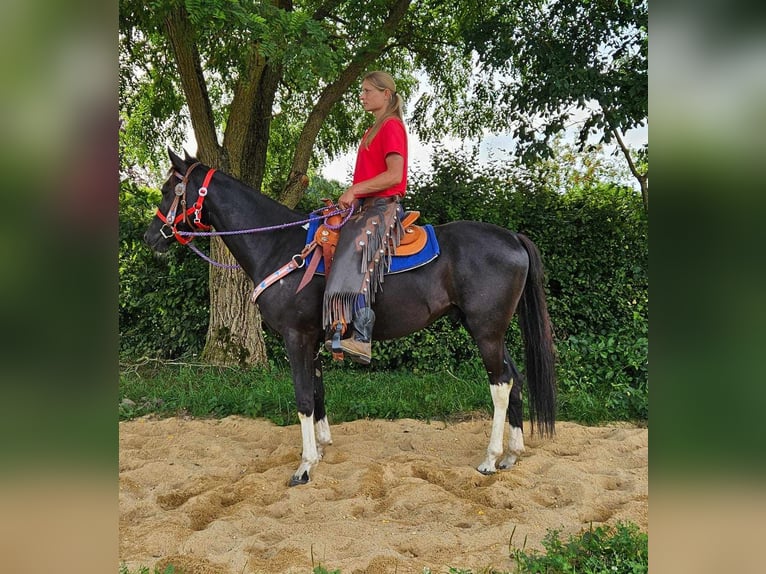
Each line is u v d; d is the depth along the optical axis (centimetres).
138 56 752
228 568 263
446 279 369
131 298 707
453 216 644
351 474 378
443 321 649
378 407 529
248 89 634
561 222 650
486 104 809
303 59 429
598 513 321
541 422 380
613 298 658
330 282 339
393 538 289
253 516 316
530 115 611
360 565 262
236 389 569
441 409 528
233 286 651
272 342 696
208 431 487
